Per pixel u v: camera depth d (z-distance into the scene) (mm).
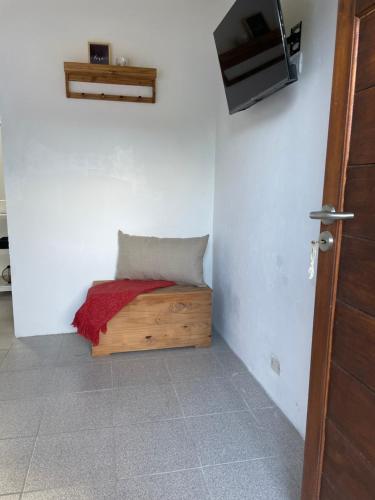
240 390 2041
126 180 2732
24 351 2494
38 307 2738
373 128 883
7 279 3787
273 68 1584
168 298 2428
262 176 1994
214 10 2590
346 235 996
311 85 1511
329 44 1380
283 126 1756
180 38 2633
